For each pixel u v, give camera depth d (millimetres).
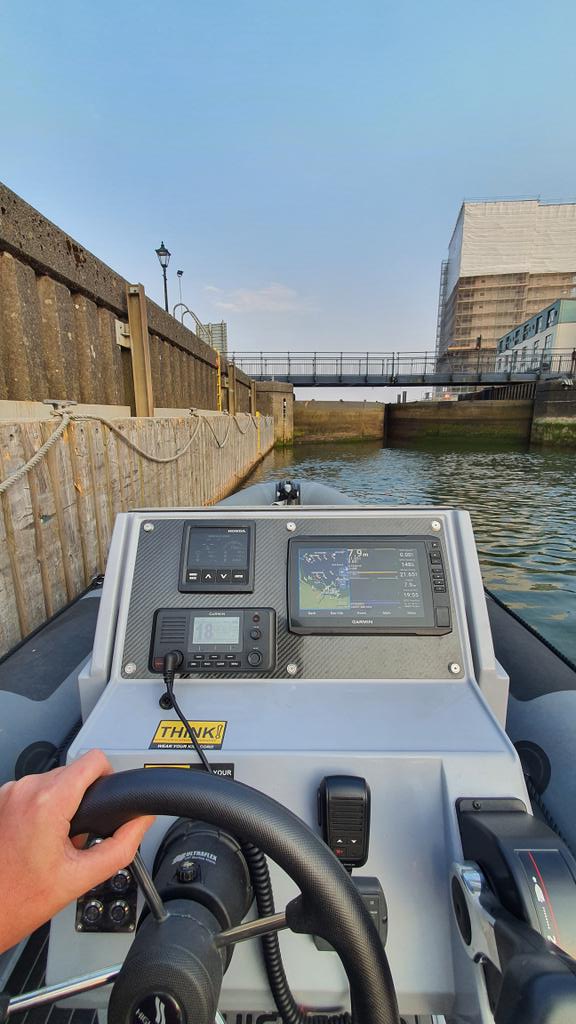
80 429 3709
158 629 1143
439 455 21766
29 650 2066
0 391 3477
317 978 854
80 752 910
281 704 1046
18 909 492
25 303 3701
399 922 864
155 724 992
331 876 565
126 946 857
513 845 748
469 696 1076
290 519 1264
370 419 27906
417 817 892
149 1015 512
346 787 853
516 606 5168
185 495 7473
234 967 860
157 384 7117
